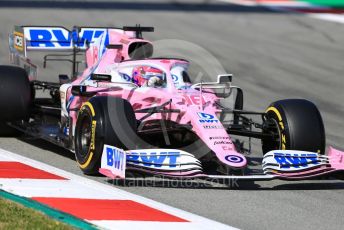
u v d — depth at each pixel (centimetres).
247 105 5003
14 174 2930
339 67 6538
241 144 3247
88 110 2984
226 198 2767
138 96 3209
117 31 3619
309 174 2897
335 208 2711
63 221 2309
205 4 9531
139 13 8512
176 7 9162
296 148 3064
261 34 7838
